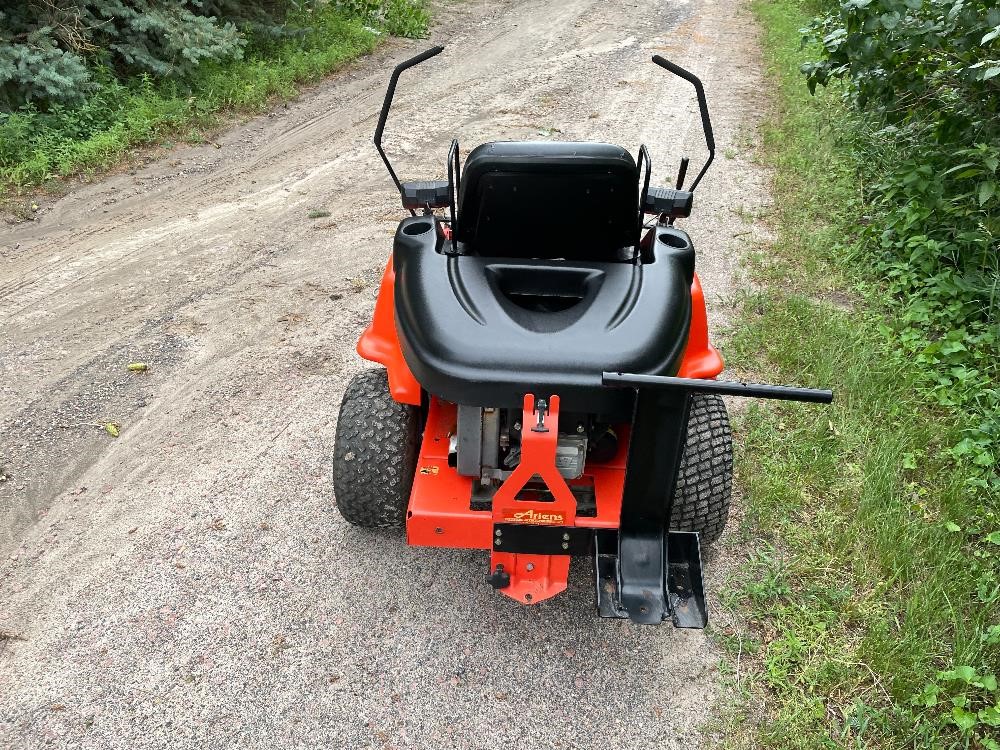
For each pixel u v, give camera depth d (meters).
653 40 14.71
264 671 3.36
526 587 3.27
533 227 3.38
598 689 3.33
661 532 3.14
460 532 3.20
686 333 3.19
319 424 4.87
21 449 4.61
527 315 3.12
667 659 3.46
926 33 5.61
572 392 2.85
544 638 3.55
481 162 3.18
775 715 3.22
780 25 15.55
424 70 12.62
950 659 3.42
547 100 11.29
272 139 9.66
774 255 6.96
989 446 4.60
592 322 3.04
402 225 3.64
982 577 3.78
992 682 3.22
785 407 4.94
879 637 3.43
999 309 5.63
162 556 3.90
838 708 3.24
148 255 6.92
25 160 8.05
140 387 5.18
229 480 4.41
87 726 3.12
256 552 3.94
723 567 3.90
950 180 6.60
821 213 7.70
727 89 11.86
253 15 11.86
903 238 6.60
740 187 8.42
